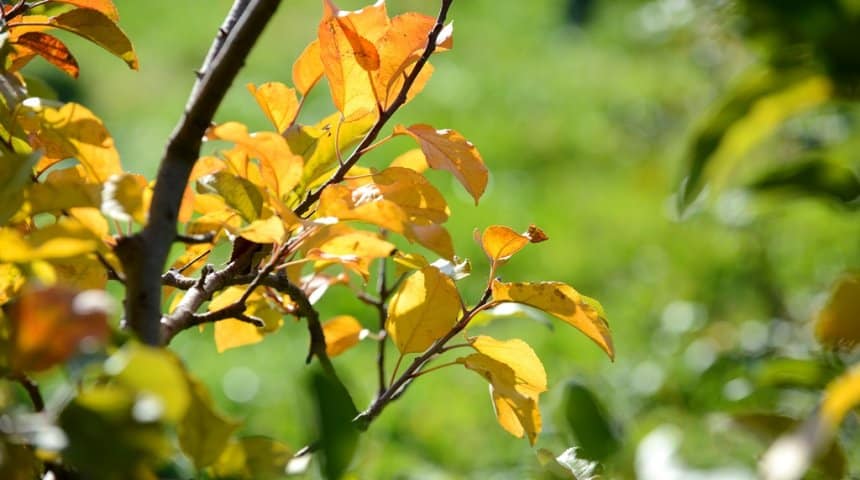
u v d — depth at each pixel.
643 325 4.07
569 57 7.26
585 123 6.34
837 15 1.63
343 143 1.83
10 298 1.72
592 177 5.75
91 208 1.67
